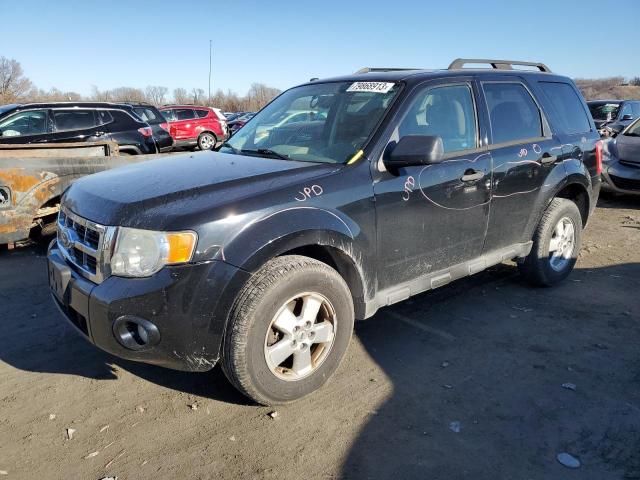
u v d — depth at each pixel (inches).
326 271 116.2
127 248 101.0
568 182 181.6
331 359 122.1
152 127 483.2
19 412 115.0
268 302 106.7
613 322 162.7
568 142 183.8
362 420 113.6
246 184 112.9
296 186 115.0
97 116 385.7
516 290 188.9
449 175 141.9
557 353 143.3
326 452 103.6
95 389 124.4
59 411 115.7
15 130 357.7
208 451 103.6
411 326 159.5
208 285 101.5
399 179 130.8
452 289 189.5
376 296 132.0
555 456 102.4
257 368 108.5
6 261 215.0
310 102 154.0
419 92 140.6
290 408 117.6
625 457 102.0
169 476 96.9
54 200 227.5
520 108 171.3
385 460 101.3
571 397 122.4
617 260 225.3
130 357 104.2
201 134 828.0
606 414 115.7
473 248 155.9
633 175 325.1
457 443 106.3
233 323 105.0
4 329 153.5
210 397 122.0
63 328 154.5
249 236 105.0
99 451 103.3
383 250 129.7
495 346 147.2
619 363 138.0
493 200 156.3
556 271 187.6
